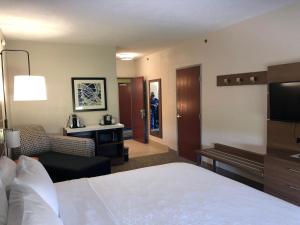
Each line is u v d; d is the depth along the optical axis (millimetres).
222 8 2863
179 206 1634
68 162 3264
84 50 4691
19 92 2846
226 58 3781
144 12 2898
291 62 2840
